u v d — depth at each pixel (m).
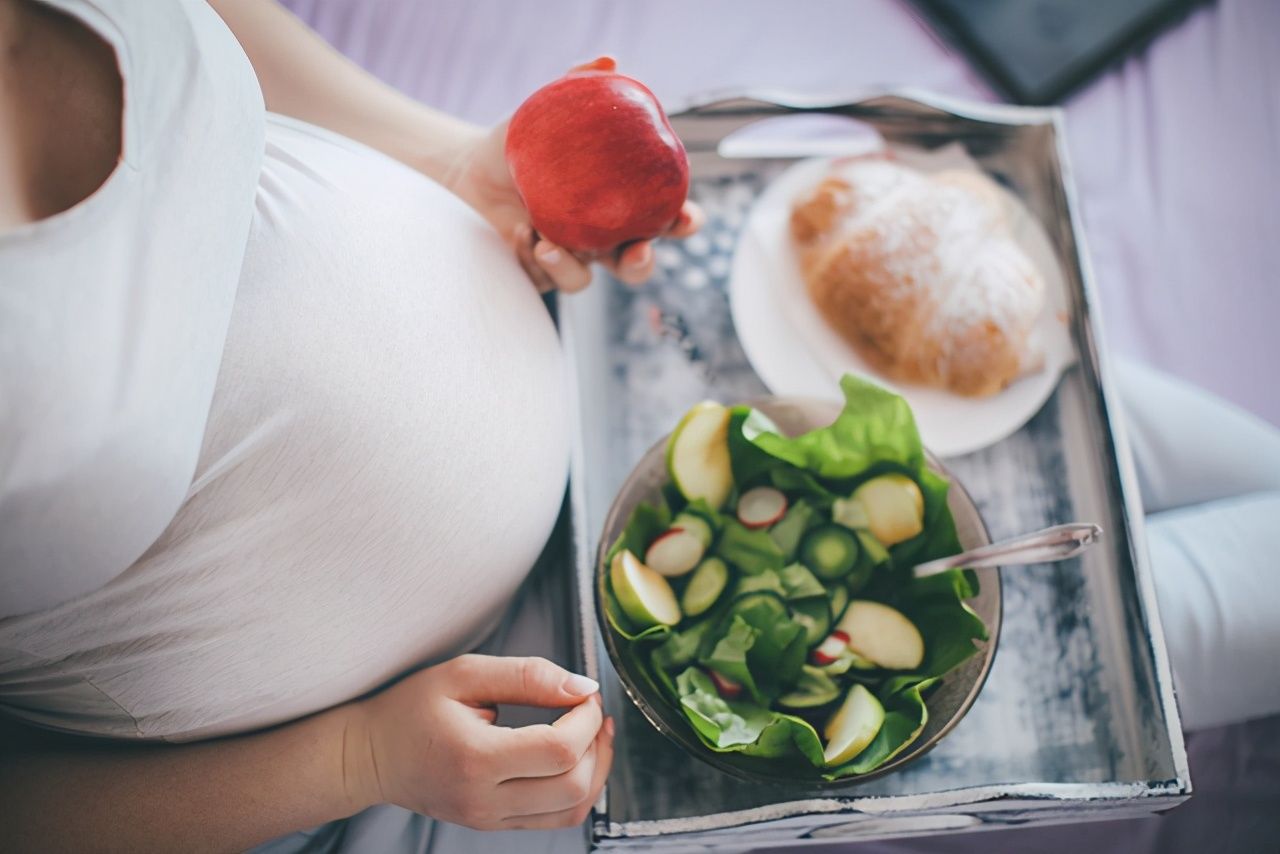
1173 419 0.87
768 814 0.58
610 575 0.57
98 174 0.43
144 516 0.40
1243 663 0.76
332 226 0.50
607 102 0.55
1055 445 0.74
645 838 0.59
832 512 0.60
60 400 0.37
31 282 0.37
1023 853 0.81
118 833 0.54
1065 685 0.67
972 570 0.58
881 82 1.10
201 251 0.42
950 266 0.73
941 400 0.74
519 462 0.56
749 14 1.12
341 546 0.49
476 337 0.55
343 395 0.48
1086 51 1.11
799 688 0.58
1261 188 1.07
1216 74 1.10
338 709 0.58
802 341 0.75
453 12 1.09
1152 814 0.65
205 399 0.42
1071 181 0.79
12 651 0.46
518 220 0.69
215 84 0.44
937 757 0.65
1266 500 0.81
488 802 0.55
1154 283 1.05
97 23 0.40
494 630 0.70
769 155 0.83
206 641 0.49
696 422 0.59
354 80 0.70
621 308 0.77
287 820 0.57
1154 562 0.78
